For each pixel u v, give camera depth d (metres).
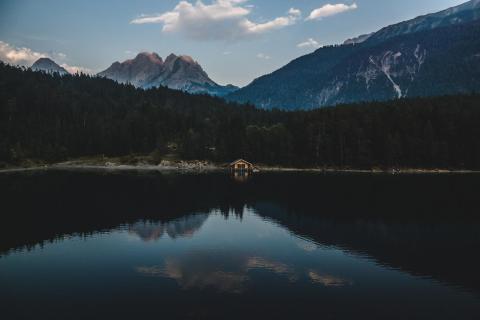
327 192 121.50
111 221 80.12
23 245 62.38
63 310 39.22
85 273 49.72
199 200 107.56
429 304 40.97
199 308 39.56
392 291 44.28
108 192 119.94
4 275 48.97
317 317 37.84
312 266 52.59
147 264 53.19
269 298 42.09
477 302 41.59
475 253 58.69
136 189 127.81
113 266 52.34
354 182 147.62
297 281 47.09
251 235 69.44
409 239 66.50
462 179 156.50
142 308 39.62
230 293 43.31
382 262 54.47
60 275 48.97
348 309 39.62
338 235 69.31
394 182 146.00
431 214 87.25
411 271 50.75
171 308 39.56
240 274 49.38
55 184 138.25
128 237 67.62
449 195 113.00
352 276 48.88
